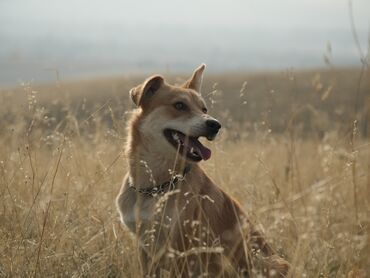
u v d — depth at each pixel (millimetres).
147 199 6781
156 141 7035
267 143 11773
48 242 6723
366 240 5746
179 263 6449
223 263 6297
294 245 6836
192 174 6828
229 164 9039
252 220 7348
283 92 33094
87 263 6570
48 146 10234
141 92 7227
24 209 7312
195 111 7246
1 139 9367
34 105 8484
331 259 6789
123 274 6059
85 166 8508
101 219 7383
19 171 8203
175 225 6449
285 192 8531
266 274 6559
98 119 9891
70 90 47125
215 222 6867
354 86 43969
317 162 10430
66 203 7410
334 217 7645
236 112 34719
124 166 8625
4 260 6508
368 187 6508
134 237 6902
